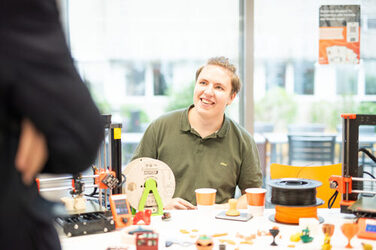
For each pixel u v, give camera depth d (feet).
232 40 9.70
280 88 9.97
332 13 9.49
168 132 6.68
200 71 6.63
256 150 6.94
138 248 3.78
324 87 9.96
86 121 2.13
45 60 2.00
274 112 9.99
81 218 4.73
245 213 5.26
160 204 5.40
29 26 2.01
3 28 1.96
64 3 9.23
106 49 9.57
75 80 2.12
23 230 2.16
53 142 2.05
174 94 9.85
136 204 5.42
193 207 5.96
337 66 9.86
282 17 9.72
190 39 9.71
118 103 9.73
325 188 6.85
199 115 6.42
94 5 9.41
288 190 4.74
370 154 5.57
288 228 4.67
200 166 6.51
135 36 9.63
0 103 1.98
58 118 2.02
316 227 4.48
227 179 6.55
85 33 9.45
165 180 5.56
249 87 9.46
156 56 9.73
